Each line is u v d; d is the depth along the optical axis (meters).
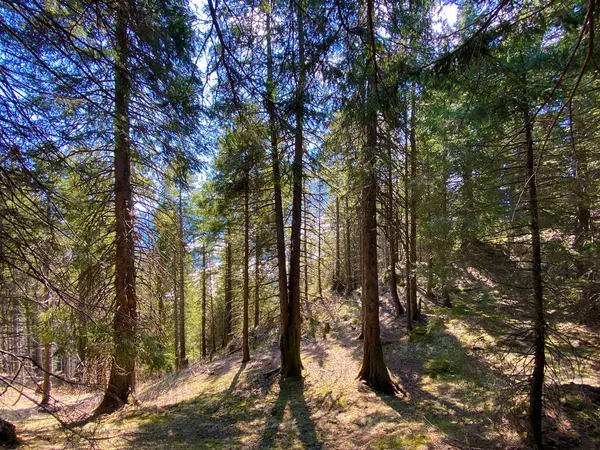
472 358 8.23
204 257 21.30
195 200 16.00
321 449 6.48
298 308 11.38
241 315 19.33
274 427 7.79
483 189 5.80
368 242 9.62
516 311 5.78
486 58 3.37
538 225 5.37
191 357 28.11
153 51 3.55
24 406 8.72
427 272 7.41
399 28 3.39
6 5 2.89
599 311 5.37
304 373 11.21
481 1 3.18
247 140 4.71
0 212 2.97
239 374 12.39
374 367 9.31
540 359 5.54
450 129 5.82
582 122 4.93
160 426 8.05
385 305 17.53
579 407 6.08
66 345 4.24
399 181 10.20
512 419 5.64
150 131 4.67
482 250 6.20
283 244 11.76
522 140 5.60
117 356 5.98
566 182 5.15
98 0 3.03
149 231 9.98
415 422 6.96
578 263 5.64
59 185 4.55
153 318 9.98
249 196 12.89
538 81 4.39
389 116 4.00
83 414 2.87
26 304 3.75
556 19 3.16
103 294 8.41
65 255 3.73
